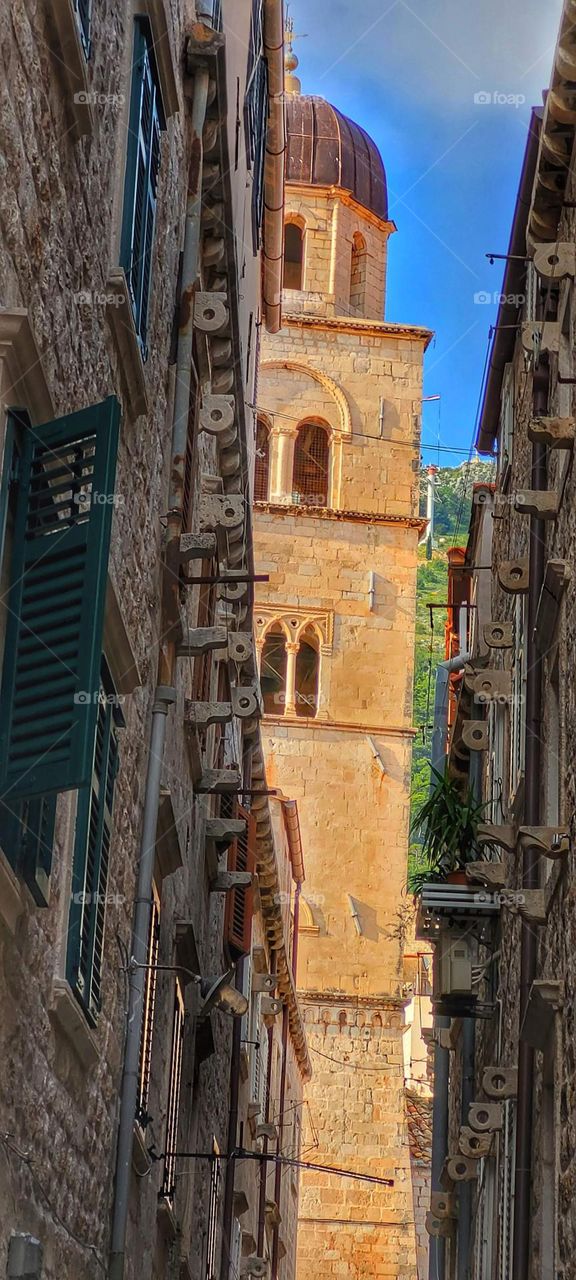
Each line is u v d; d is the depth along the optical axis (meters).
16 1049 8.74
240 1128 27.34
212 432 16.66
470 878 19.83
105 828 10.70
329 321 58.31
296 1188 43.28
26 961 8.84
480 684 19.52
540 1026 14.10
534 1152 15.41
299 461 58.06
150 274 13.00
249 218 24.33
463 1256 22.42
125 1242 12.63
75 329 9.99
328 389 58.19
